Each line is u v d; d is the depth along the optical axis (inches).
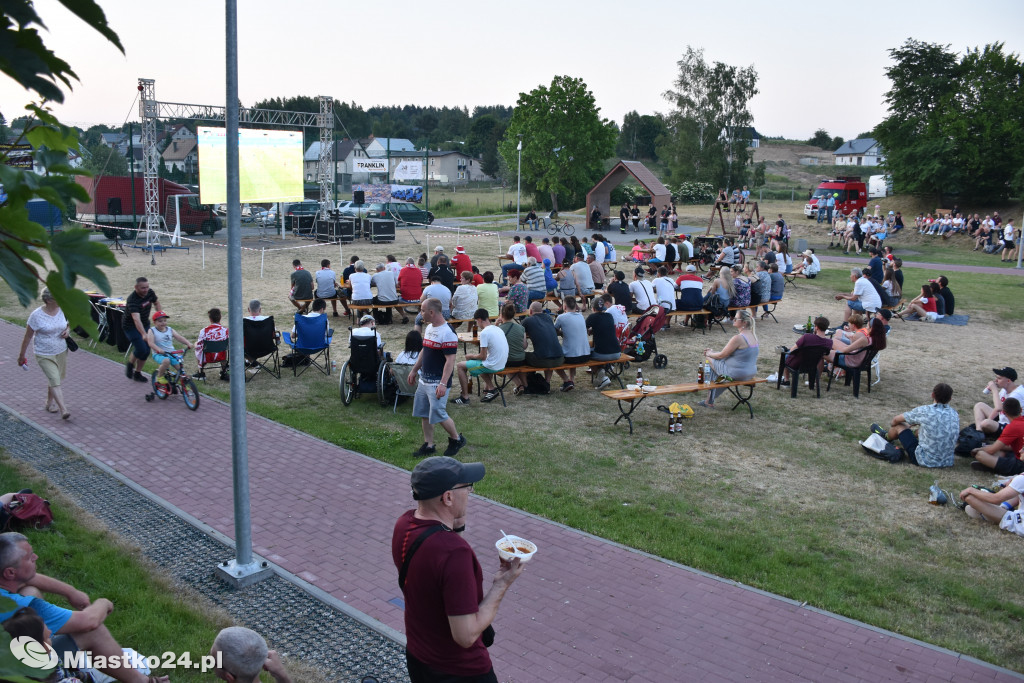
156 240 1230.9
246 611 228.8
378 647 211.5
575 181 2116.1
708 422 424.8
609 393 401.1
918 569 264.7
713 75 2559.1
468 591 117.9
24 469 334.0
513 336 451.2
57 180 57.2
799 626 227.9
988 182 1785.2
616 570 259.8
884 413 447.2
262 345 480.1
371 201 1737.2
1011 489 297.3
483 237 1481.3
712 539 283.6
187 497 312.7
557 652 211.5
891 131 1982.0
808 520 303.4
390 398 441.7
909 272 1122.0
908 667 208.4
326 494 319.0
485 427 407.8
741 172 2640.3
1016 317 761.6
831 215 1704.0
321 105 1402.6
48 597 224.1
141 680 178.1
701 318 671.1
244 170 1255.5
